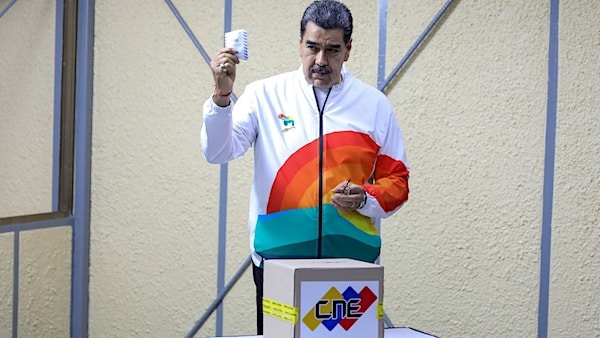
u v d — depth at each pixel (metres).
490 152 3.08
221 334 3.48
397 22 3.19
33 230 3.38
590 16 2.92
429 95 3.16
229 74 2.01
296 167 2.15
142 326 3.59
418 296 3.21
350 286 1.65
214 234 3.46
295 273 1.62
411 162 3.18
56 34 3.54
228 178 3.43
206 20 3.44
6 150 3.36
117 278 3.61
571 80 2.96
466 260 3.13
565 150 2.97
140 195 3.57
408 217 3.21
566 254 2.98
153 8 3.51
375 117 2.22
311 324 1.63
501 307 3.09
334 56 2.09
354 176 2.17
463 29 3.10
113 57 3.58
